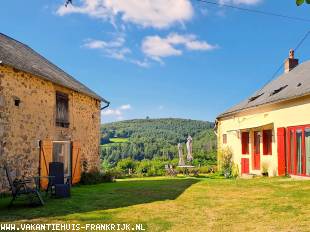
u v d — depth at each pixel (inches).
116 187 538.9
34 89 512.4
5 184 442.6
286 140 622.2
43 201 384.2
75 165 615.8
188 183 567.8
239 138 805.9
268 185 491.8
